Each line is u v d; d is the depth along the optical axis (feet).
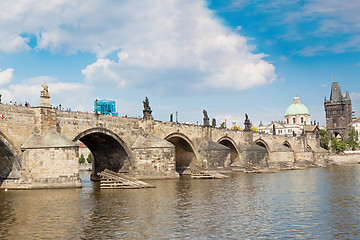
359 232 102.58
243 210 136.36
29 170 201.77
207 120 384.68
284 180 270.26
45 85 215.10
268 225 111.45
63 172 204.03
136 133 286.25
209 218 121.60
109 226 110.73
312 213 129.70
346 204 147.95
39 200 161.48
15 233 103.50
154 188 212.43
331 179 272.92
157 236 99.50
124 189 205.57
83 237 98.99
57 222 116.67
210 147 363.76
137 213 130.72
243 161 432.66
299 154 592.19
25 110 205.16
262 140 513.86
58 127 222.48
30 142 203.82
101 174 217.15
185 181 260.62
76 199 164.86
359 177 289.12
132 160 279.28
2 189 201.46
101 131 254.06
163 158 278.67
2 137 193.67
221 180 272.51
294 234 101.09
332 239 96.07
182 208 140.67
